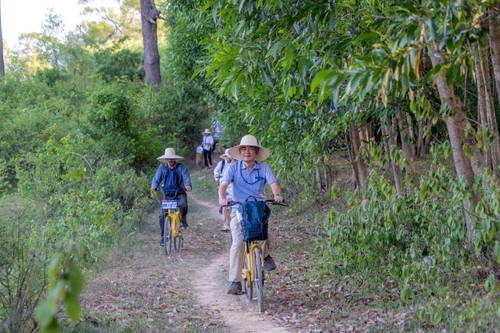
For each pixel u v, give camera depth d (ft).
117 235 42.42
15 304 19.29
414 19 15.46
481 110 28.30
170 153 43.42
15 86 117.39
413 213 27.32
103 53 133.08
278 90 33.58
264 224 25.89
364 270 29.78
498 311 18.69
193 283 33.60
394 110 30.12
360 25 23.59
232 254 27.48
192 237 51.03
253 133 38.27
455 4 14.93
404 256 27.09
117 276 33.99
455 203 24.18
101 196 39.06
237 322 25.00
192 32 59.72
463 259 25.66
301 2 22.72
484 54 27.81
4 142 79.71
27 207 26.25
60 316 22.07
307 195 63.31
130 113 71.92
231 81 24.43
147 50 111.34
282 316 25.49
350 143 46.73
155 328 23.59
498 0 15.67
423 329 22.08
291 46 23.27
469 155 23.00
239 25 24.26
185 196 44.06
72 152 41.83
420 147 65.10
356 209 28.53
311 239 48.32
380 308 25.68
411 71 15.37
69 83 122.21
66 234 26.14
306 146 35.09
